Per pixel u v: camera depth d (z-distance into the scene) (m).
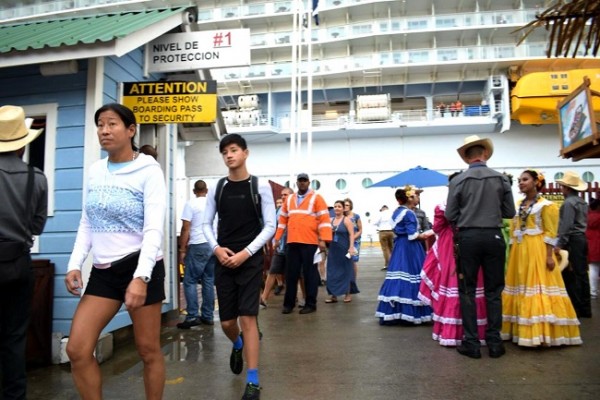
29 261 3.10
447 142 34.34
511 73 32.22
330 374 4.07
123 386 3.84
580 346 4.84
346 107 38.03
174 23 6.00
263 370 4.22
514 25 32.06
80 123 4.95
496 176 4.63
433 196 33.50
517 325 4.98
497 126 32.94
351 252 8.24
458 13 33.62
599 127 3.22
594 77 27.80
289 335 5.69
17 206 3.01
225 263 3.49
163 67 5.99
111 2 36.50
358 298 8.81
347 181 34.84
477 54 32.19
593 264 8.57
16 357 3.05
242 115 33.66
